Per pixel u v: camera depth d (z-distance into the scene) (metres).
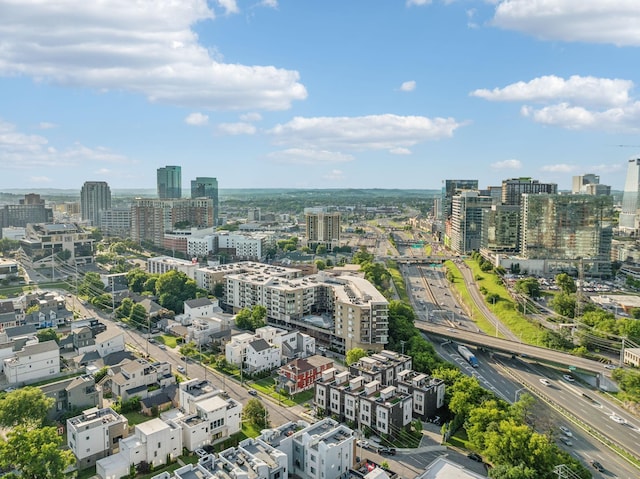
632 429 183.00
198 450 152.12
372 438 166.88
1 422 155.25
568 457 140.38
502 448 139.12
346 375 188.88
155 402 184.12
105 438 153.88
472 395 175.50
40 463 126.25
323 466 134.88
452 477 122.94
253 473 124.50
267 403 192.75
